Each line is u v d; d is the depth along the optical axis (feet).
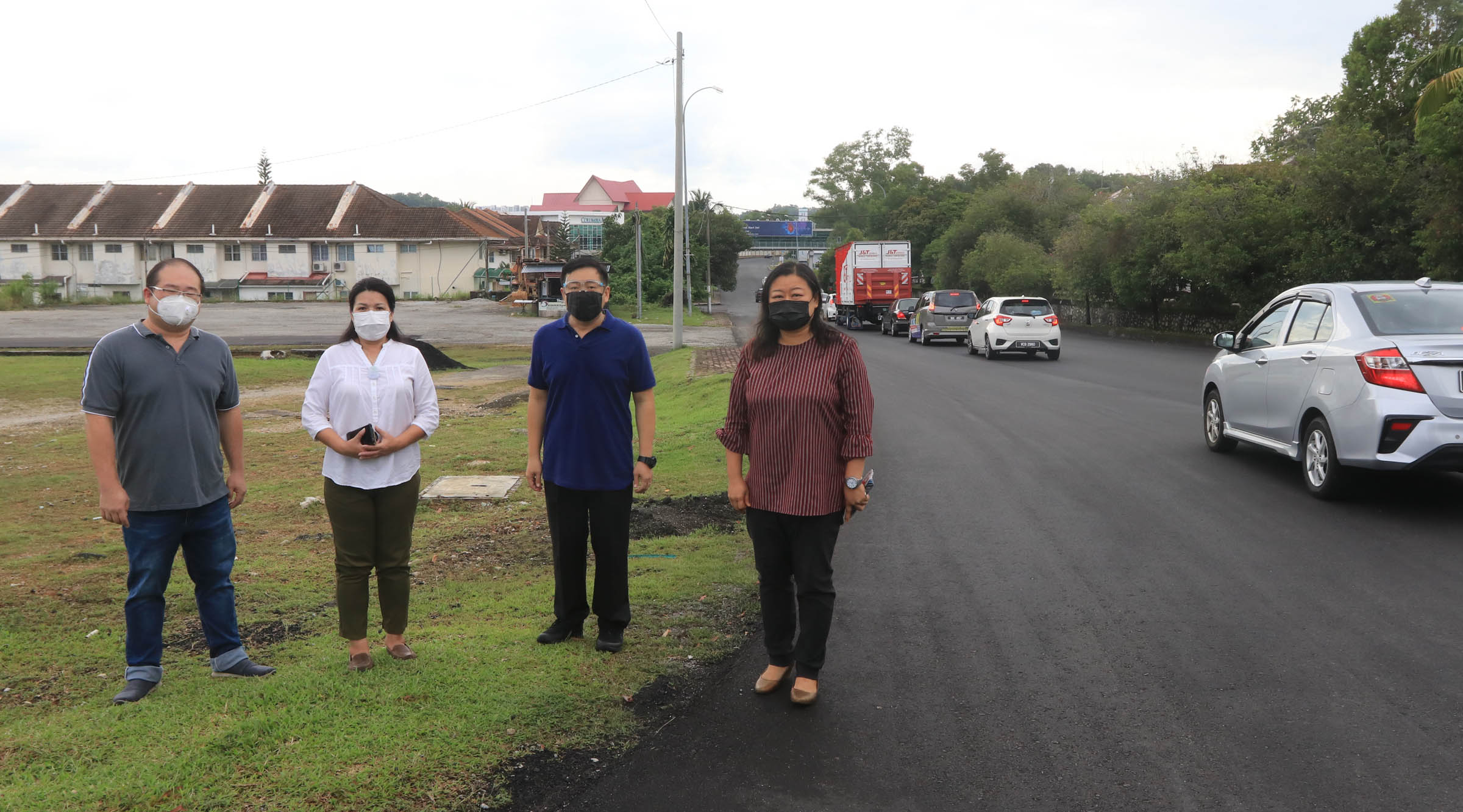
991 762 11.76
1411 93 85.25
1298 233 86.22
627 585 15.34
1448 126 60.39
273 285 217.77
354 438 13.94
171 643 16.33
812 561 13.47
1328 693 13.53
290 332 125.49
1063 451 33.19
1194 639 15.69
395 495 14.47
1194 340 98.99
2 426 49.98
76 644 16.35
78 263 220.84
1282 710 13.01
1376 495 25.46
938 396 51.39
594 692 13.58
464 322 150.61
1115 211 118.11
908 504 25.82
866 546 21.74
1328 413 24.47
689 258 194.80
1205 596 17.81
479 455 36.99
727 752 12.03
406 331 133.18
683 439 37.29
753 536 13.91
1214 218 94.84
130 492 13.35
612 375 14.87
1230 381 30.73
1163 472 29.19
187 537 14.10
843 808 10.71
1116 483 27.68
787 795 10.98
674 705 13.39
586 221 343.87
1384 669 14.29
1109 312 131.34
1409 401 22.56
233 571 20.65
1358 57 89.20
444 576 20.25
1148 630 16.14
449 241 223.92
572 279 14.92
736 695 13.79
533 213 397.60
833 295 157.17
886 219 304.09
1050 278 156.76
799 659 13.55
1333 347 24.91
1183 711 13.05
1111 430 37.88
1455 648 15.01
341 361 14.46
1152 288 113.80
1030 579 19.06
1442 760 11.55
